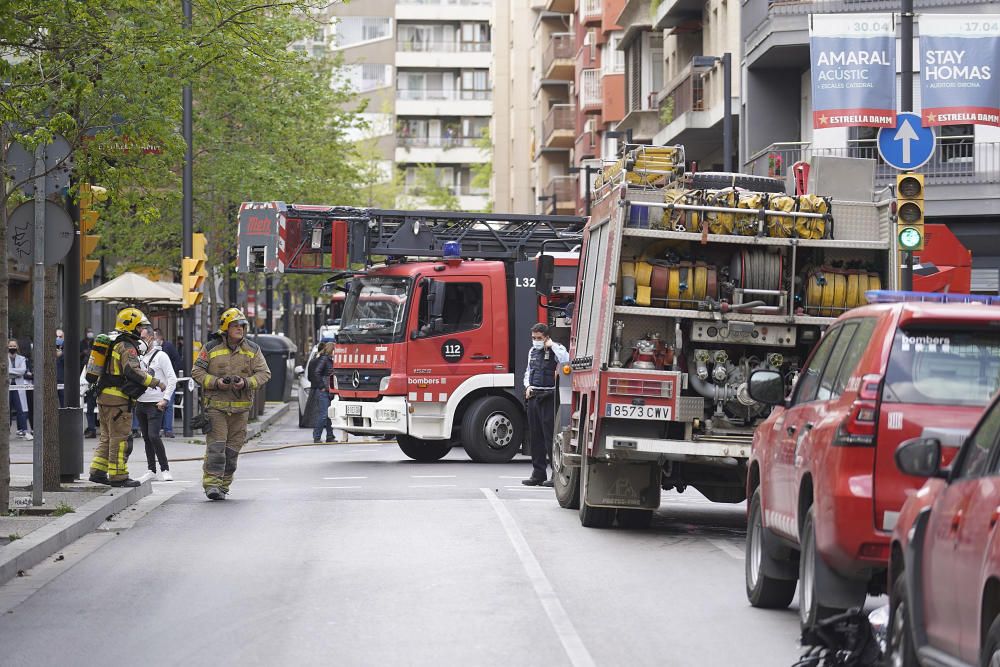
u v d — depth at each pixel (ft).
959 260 108.68
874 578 42.88
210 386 88.17
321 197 228.22
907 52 106.83
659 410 69.72
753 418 70.79
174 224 195.83
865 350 42.73
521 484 100.37
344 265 139.64
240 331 88.89
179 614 49.78
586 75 314.55
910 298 45.19
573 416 79.36
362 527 74.08
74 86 73.97
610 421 70.38
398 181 492.95
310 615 49.14
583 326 78.07
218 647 43.91
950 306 42.04
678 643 44.52
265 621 48.11
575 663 41.24
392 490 94.94
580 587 55.62
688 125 206.80
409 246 142.41
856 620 39.40
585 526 75.66
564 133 354.74
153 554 64.95
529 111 459.32
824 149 165.17
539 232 146.20
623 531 74.43
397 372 120.78
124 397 88.53
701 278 70.33
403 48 617.21
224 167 188.44
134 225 195.72
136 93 80.79
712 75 204.44
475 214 142.82
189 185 149.59
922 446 33.55
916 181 84.53
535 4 422.41
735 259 70.49
